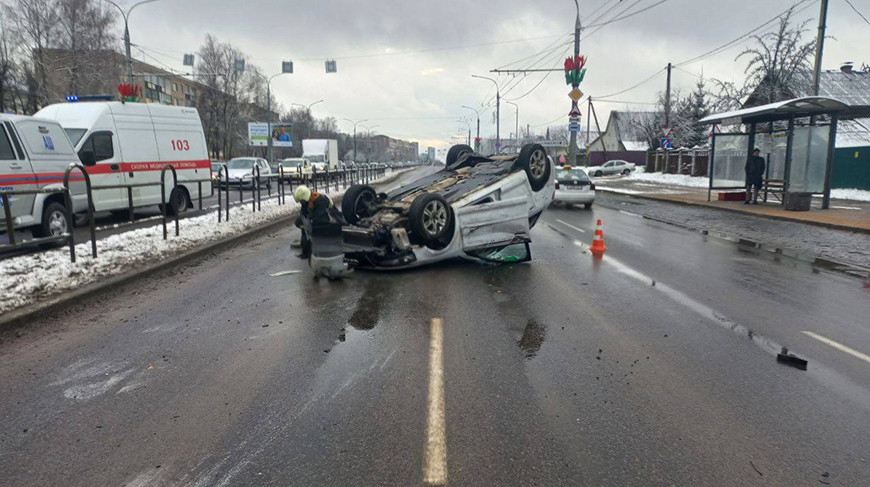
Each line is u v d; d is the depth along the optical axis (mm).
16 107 36219
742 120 18844
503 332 5285
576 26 26500
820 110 16344
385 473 2900
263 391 3932
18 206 8641
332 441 3230
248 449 3148
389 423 3441
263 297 6645
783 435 3330
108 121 12359
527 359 4562
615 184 36281
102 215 14398
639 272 8281
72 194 9945
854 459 3068
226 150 66750
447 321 5648
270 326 5480
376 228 7980
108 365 4445
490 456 3062
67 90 37750
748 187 19234
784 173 18047
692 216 16797
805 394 3920
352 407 3668
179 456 3082
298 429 3375
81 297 6266
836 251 10289
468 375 4215
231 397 3838
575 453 3100
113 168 12266
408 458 3041
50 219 9289
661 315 5918
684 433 3340
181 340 5055
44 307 5711
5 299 5824
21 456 3092
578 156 70000
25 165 8789
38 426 3441
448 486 2779
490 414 3564
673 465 2984
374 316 5824
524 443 3203
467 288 7148
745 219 15844
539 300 6543
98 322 5617
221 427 3406
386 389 3955
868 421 3523
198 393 3908
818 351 4832
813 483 2830
